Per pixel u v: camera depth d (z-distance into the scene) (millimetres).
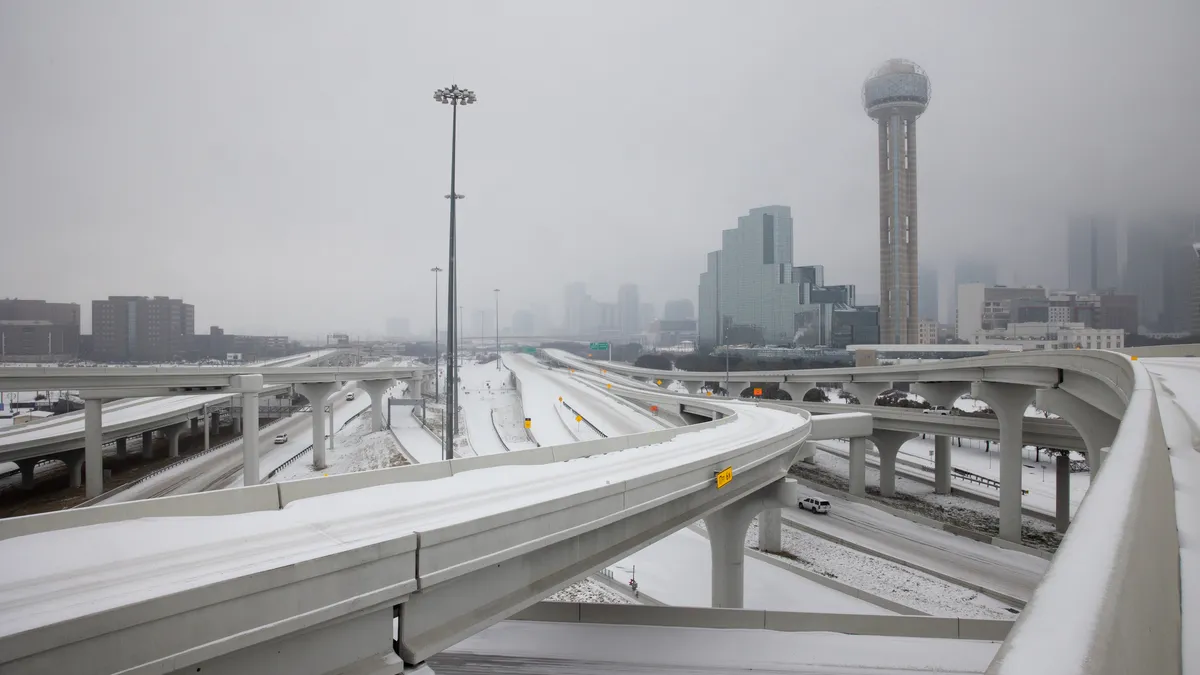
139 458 74688
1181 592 4172
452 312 42000
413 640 11062
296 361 174750
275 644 9086
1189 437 10734
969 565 39688
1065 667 1695
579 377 129750
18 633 6680
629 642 16547
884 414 61750
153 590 7949
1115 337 187750
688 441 27109
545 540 13734
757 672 15516
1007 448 48656
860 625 17781
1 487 59781
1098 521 3740
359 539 10492
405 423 92062
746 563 37594
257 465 55156
